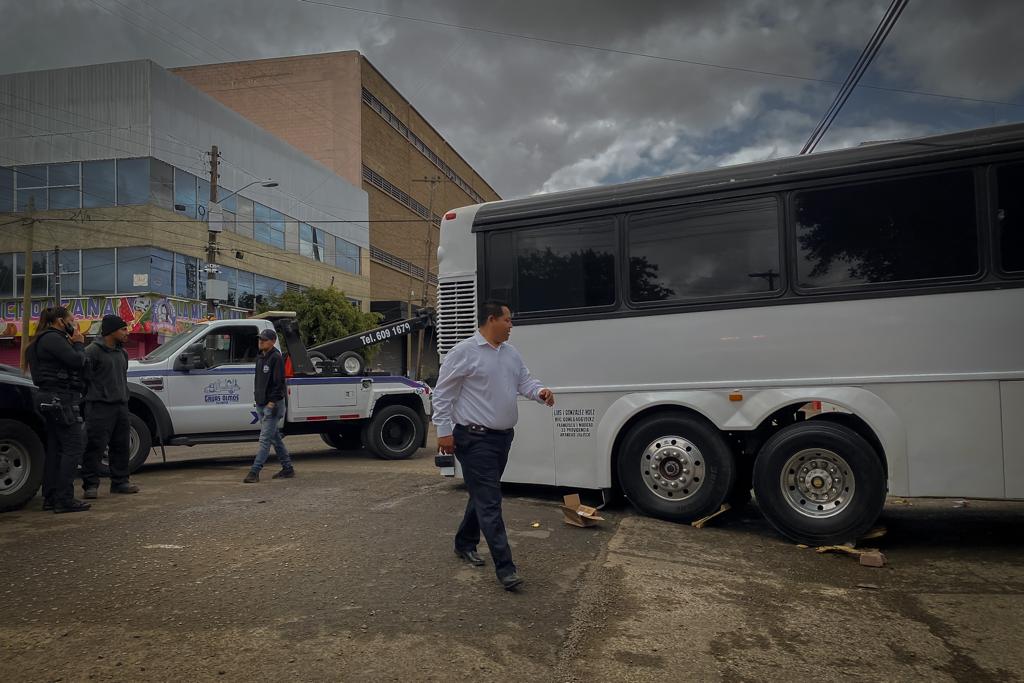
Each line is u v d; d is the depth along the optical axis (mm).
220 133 32062
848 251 6035
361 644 3811
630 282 6840
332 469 10469
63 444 6930
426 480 9023
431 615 4219
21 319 28516
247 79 48531
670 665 3709
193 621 4098
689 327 6551
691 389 6504
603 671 3629
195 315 29672
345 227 43781
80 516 6762
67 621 4102
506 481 7332
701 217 6594
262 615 4191
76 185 28266
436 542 5719
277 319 11672
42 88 28484
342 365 12023
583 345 7016
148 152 27703
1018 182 5605
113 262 27750
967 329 5648
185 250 29391
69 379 6918
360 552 5430
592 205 7059
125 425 8086
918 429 5723
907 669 3689
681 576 5062
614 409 6824
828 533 5766
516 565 5180
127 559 5266
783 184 6270
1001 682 3551
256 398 9117
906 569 5371
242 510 6941
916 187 5871
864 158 6043
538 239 7312
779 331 6195
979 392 5598
